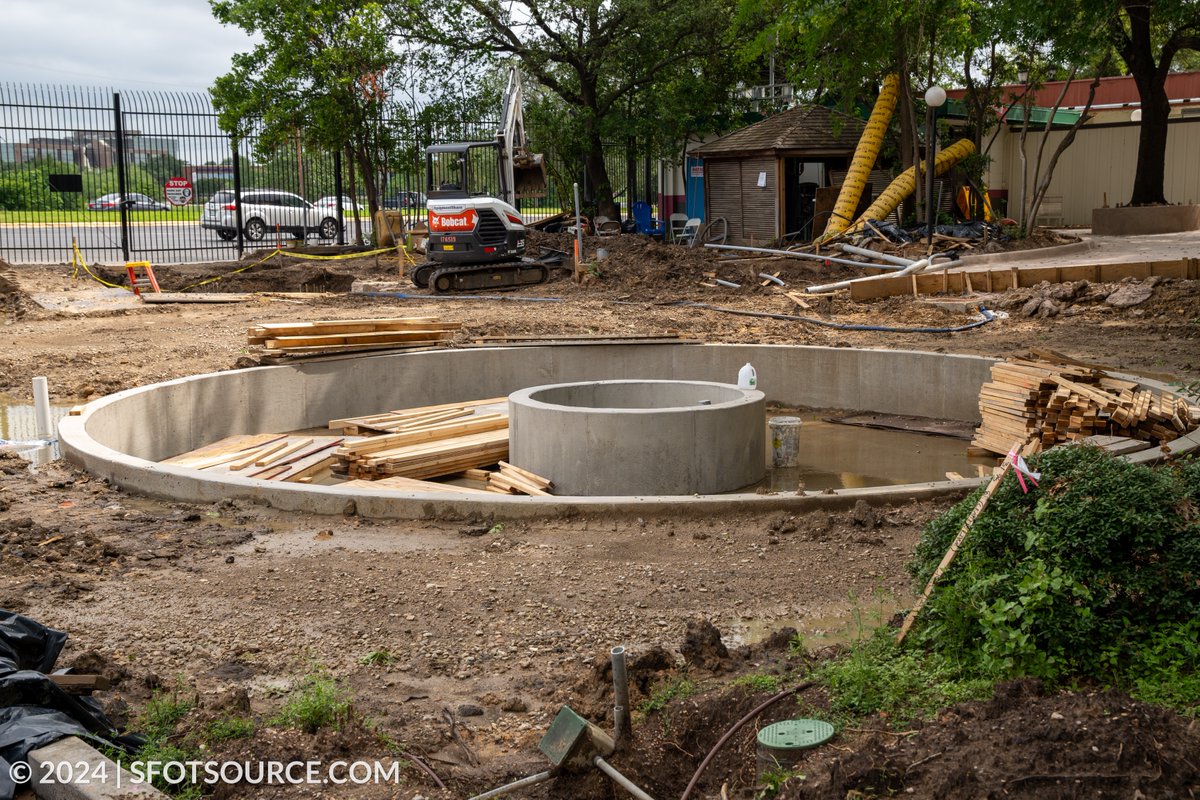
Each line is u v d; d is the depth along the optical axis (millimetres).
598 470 12266
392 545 8742
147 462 10578
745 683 5508
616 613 7184
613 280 24844
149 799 4125
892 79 29984
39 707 4734
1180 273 19922
